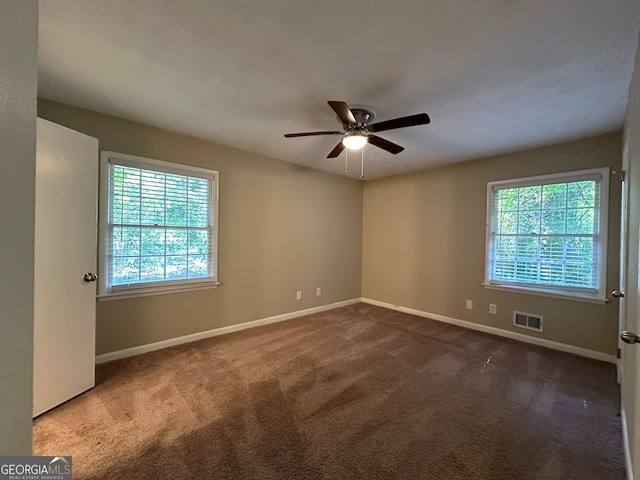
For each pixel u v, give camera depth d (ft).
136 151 9.08
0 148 1.93
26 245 2.16
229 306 11.55
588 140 9.64
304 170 14.08
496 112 7.80
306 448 5.36
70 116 7.94
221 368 8.48
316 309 14.82
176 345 10.15
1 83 1.93
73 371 6.84
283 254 13.33
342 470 4.88
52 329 6.43
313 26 4.77
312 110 7.95
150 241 9.57
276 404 6.73
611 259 9.22
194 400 6.84
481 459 5.17
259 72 6.17
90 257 7.23
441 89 6.66
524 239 11.14
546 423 6.17
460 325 12.84
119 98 7.46
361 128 7.17
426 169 14.24
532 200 10.94
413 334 11.61
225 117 8.53
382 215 16.22
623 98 6.91
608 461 5.16
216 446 5.37
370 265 16.80
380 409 6.61
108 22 4.74
